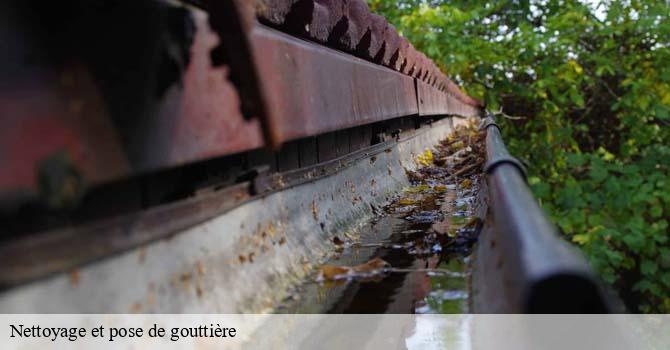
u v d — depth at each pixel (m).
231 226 1.61
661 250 5.16
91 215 1.05
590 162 6.08
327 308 1.72
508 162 2.21
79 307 0.96
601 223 5.20
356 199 3.16
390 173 4.30
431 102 6.64
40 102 0.80
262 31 1.61
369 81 3.03
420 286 1.91
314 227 2.36
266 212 1.90
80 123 0.86
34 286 0.88
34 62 0.81
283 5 1.88
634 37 7.19
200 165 1.50
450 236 2.49
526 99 8.34
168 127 1.09
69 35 0.87
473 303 1.65
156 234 1.21
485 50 8.06
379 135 4.22
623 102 6.76
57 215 0.96
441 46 8.56
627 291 5.52
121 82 0.96
